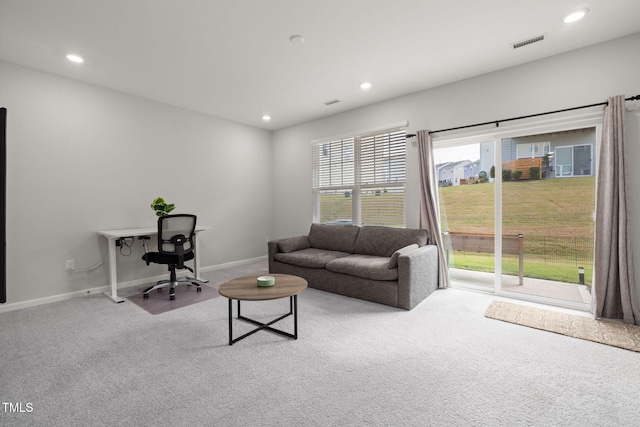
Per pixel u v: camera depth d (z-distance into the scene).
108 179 3.70
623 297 2.53
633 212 2.59
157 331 2.50
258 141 5.56
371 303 3.15
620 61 2.63
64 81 3.35
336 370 1.91
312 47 2.76
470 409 1.54
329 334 2.42
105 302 3.26
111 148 3.72
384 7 2.20
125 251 3.88
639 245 2.57
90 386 1.75
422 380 1.79
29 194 3.12
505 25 2.44
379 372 1.88
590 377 1.80
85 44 2.67
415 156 3.89
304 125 5.22
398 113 4.03
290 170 5.48
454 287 3.70
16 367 1.95
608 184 2.57
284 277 2.79
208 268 4.81
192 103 4.26
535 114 3.04
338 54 2.90
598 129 2.78
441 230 3.85
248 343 2.28
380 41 2.67
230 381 1.79
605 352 2.09
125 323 2.68
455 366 1.94
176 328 2.56
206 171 4.77
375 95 3.98
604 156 2.62
